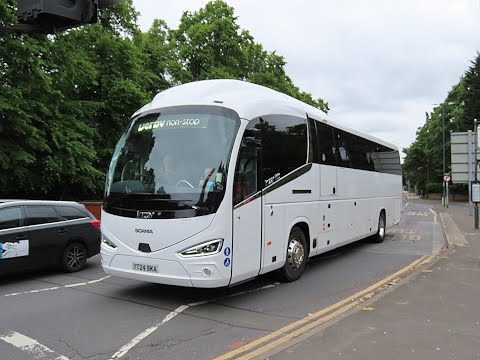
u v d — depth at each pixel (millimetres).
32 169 16859
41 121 15734
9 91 14203
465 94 55625
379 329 5750
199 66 29250
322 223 10031
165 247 6719
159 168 7090
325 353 4922
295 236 8945
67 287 8461
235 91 7883
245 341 5461
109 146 21312
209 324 6160
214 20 30203
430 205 50281
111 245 7301
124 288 8289
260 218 7535
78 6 6473
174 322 6254
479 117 52750
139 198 7016
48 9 6207
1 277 9523
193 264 6551
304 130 9289
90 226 10500
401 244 14836
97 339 5566
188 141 7086
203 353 5086
